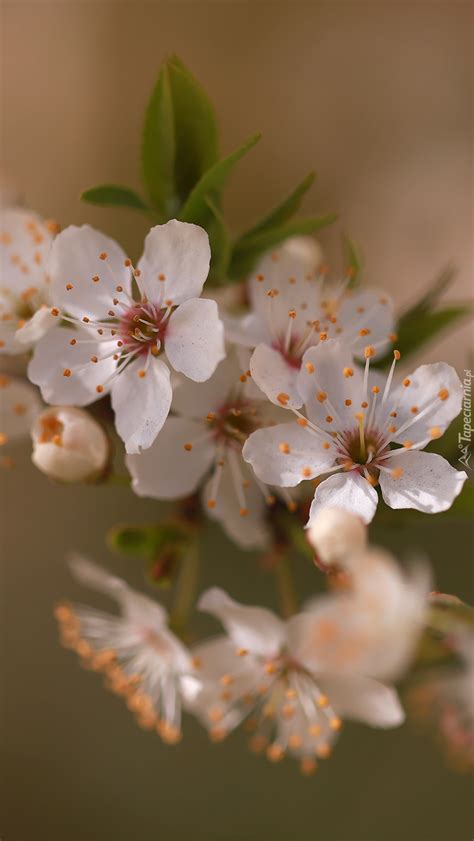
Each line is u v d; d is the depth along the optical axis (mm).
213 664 198
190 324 187
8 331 197
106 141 355
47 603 286
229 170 190
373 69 360
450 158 348
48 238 201
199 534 202
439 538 256
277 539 200
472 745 217
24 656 288
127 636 210
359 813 267
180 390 194
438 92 356
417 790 266
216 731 202
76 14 367
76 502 284
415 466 187
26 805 281
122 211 295
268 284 197
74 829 279
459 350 284
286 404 186
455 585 254
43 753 285
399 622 178
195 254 188
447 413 188
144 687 209
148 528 199
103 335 191
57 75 361
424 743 266
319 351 187
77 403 191
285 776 272
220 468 196
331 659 188
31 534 286
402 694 215
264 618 193
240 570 257
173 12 365
